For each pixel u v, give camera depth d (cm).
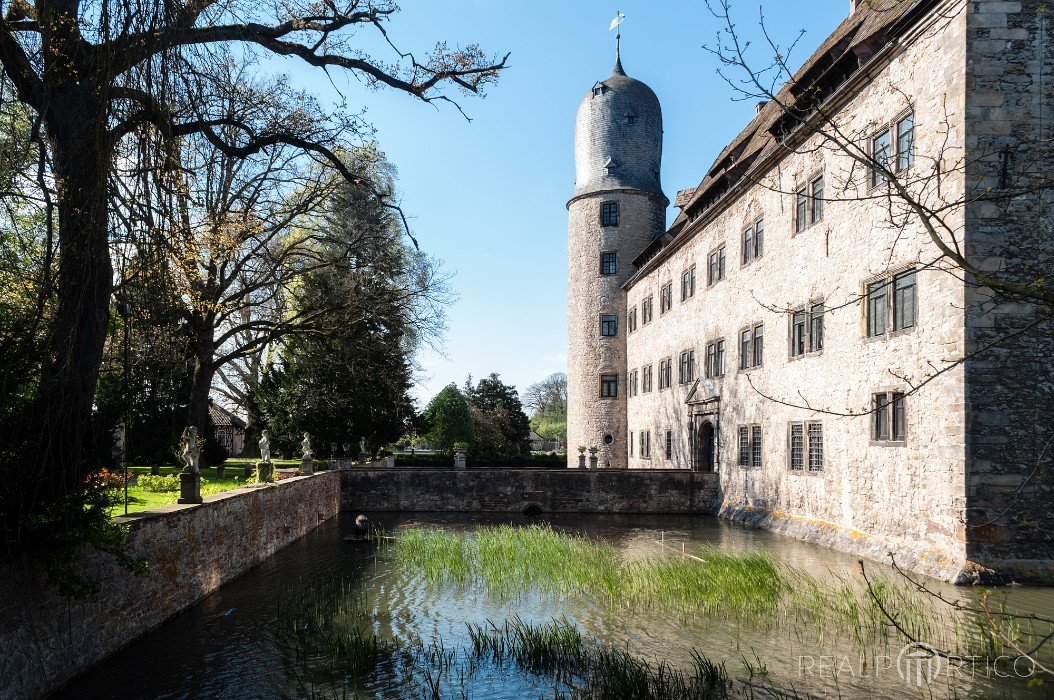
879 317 1661
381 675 838
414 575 1412
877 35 1712
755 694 767
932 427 1439
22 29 809
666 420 3453
